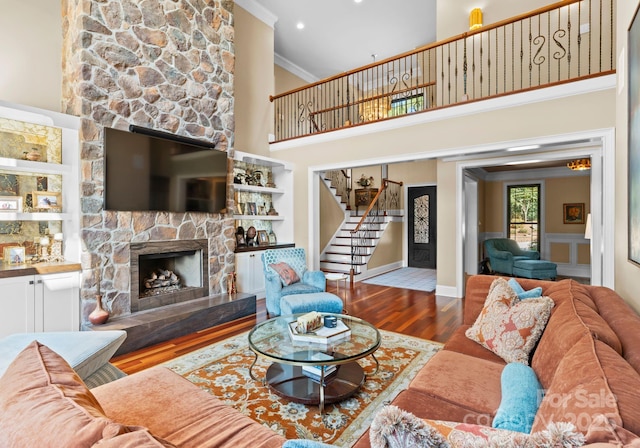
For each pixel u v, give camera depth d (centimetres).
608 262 339
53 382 89
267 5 630
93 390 152
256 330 269
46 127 337
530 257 714
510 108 402
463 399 149
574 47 484
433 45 463
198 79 454
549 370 141
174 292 412
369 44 770
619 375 90
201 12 461
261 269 546
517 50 521
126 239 370
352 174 966
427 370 178
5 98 338
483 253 870
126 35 376
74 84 349
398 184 921
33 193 331
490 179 881
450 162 546
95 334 181
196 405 144
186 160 428
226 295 462
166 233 409
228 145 496
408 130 480
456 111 436
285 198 627
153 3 403
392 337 358
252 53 623
